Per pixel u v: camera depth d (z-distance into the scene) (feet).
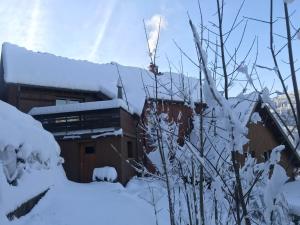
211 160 9.03
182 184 10.33
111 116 51.62
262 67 6.63
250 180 8.18
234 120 6.95
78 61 70.08
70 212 26.45
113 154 50.55
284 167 7.91
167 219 26.53
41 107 54.19
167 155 10.33
